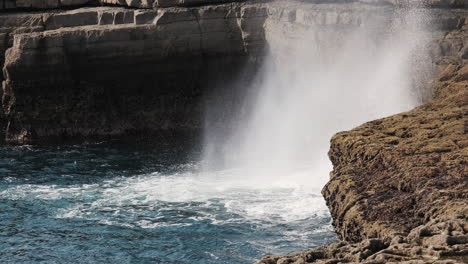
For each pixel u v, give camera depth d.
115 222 48.19
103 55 72.12
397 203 37.38
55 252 44.12
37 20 76.00
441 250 28.66
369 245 30.12
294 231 45.03
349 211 38.34
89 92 73.06
